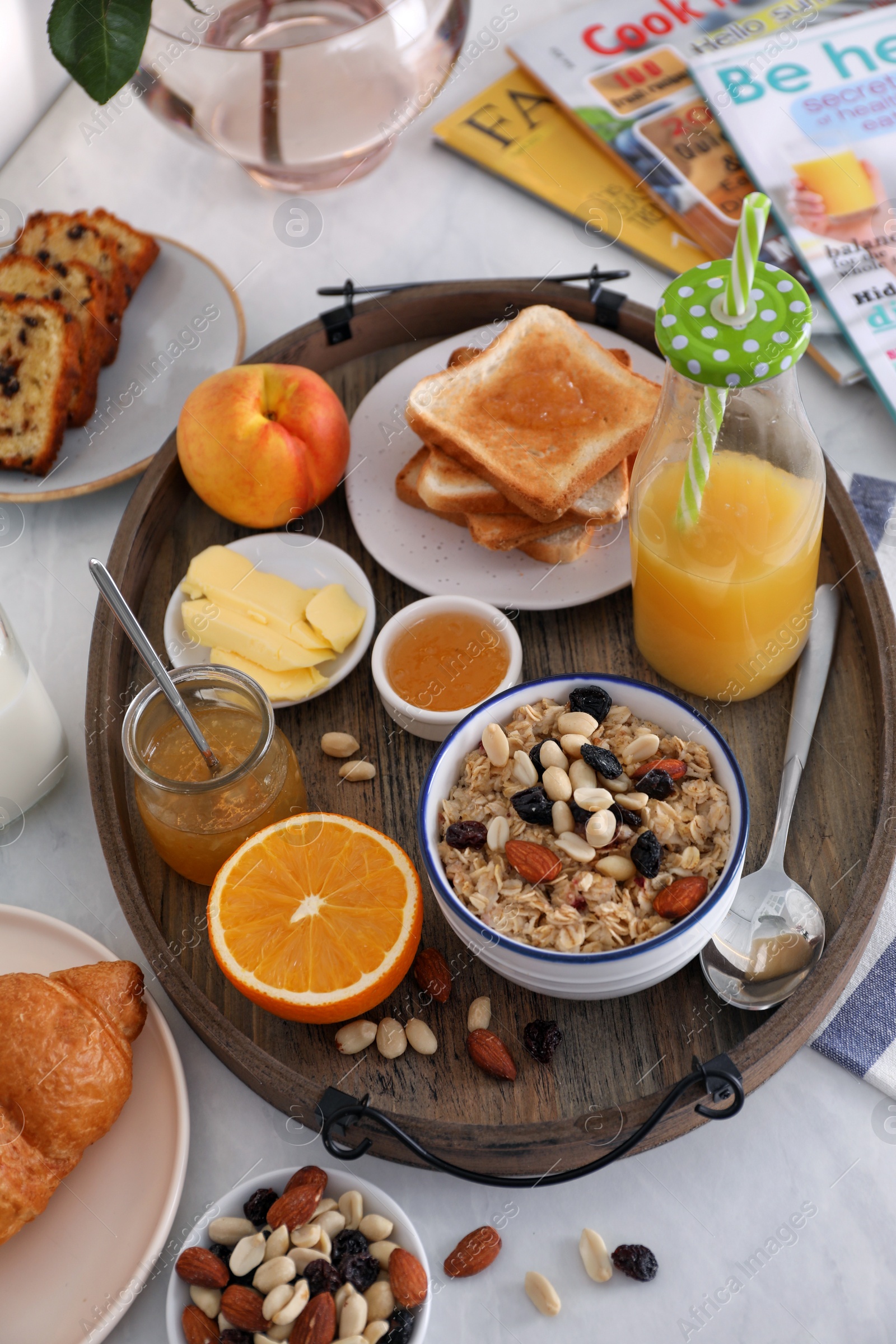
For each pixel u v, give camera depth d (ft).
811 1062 2.32
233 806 2.35
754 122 3.11
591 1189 2.26
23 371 2.81
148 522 2.75
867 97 3.13
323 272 3.14
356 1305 2.11
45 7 3.39
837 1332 2.15
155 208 3.28
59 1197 2.25
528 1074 2.28
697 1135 2.28
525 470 2.60
